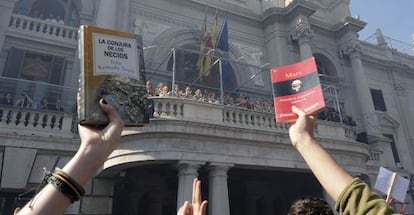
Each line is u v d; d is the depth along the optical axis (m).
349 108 23.69
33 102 13.98
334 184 1.63
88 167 1.60
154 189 14.79
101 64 1.99
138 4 18.55
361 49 26.16
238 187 16.91
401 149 25.22
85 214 12.41
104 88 1.93
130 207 14.14
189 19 20.06
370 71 26.91
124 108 1.95
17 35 15.33
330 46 25.06
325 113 17.92
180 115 11.77
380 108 25.78
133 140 11.58
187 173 11.11
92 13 17.34
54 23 16.33
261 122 13.24
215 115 12.38
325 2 26.75
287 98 2.47
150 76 17.45
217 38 18.59
